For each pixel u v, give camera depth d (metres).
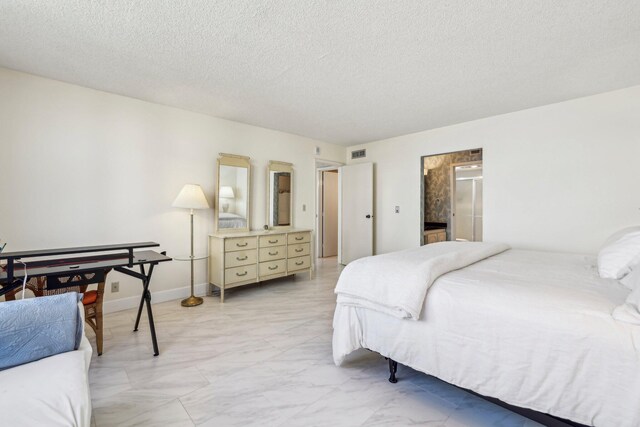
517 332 1.32
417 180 4.54
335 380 1.85
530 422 1.48
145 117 3.20
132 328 2.61
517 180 3.50
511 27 1.89
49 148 2.66
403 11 1.74
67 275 1.77
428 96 3.07
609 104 2.92
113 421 1.48
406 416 1.53
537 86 2.81
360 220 5.21
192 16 1.79
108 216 2.97
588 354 1.16
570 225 3.15
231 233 3.78
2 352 0.98
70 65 2.42
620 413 1.08
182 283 3.49
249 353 2.19
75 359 1.07
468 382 1.45
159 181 3.30
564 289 1.47
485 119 3.77
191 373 1.92
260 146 4.25
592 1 1.65
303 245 4.26
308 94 3.02
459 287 1.58
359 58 2.29
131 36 2.01
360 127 4.25
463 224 5.78
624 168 2.85
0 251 1.73
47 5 1.69
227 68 2.46
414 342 1.63
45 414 0.83
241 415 1.53
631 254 1.66
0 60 2.34
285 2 1.66
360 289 1.83
